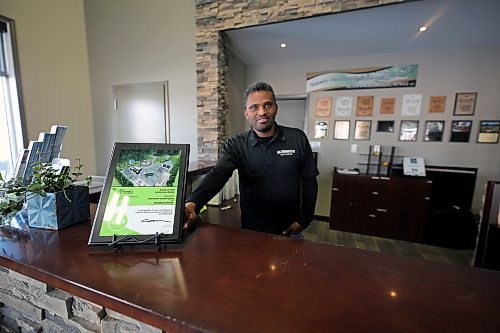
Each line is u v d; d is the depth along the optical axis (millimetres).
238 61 3709
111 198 762
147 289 536
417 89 3336
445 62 3199
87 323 662
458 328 435
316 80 3752
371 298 510
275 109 1239
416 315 464
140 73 3350
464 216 2928
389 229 3223
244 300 502
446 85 3227
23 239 770
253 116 1221
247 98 1233
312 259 665
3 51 2732
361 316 461
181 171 819
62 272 598
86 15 3512
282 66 3893
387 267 628
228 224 1740
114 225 735
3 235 795
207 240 775
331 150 3779
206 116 2953
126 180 783
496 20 2451
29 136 2955
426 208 3057
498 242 1968
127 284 553
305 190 1399
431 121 3324
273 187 1292
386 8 2258
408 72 3346
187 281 564
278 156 1276
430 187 3027
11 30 2725
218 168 1208
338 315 464
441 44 3096
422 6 2223
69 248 716
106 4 3387
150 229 740
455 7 2232
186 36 3049
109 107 3604
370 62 3486
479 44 3062
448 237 2973
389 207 3201
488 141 3156
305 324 442
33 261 645
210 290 533
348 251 710
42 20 3023
